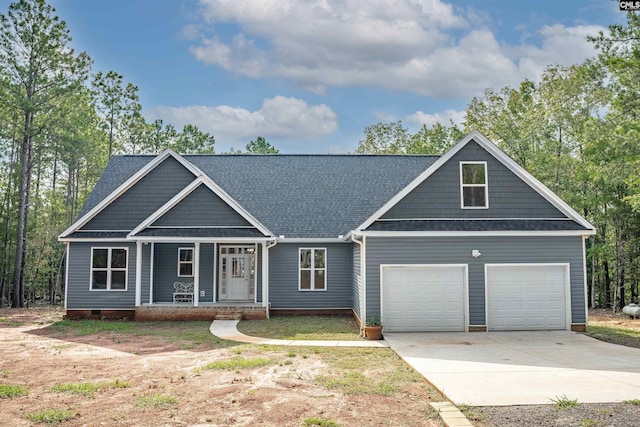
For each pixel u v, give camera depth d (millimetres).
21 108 27391
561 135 29391
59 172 42031
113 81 41000
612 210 26953
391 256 15469
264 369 10156
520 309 15539
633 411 7105
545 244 15625
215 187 19297
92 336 15047
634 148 20016
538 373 9648
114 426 6738
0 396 8203
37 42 27297
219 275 20547
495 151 16328
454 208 16156
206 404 7656
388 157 24641
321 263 20125
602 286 32219
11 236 28750
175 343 13688
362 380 9211
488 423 6668
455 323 15453
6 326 17312
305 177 23188
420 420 6941
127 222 20062
